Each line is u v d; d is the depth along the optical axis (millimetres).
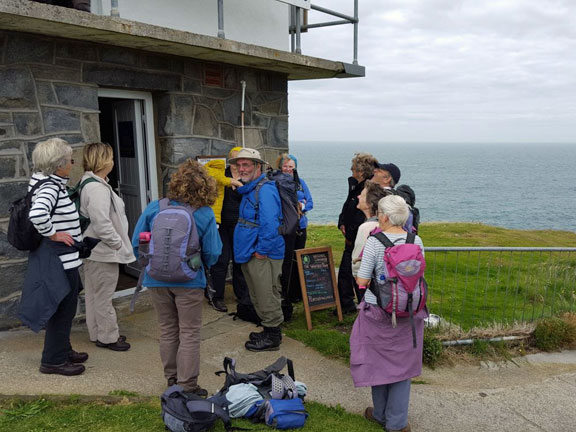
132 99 5844
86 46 4910
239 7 6598
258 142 7102
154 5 5539
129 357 4164
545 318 5633
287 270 5375
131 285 6180
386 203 3342
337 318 5645
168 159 5957
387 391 3498
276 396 3330
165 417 2945
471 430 3637
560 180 157250
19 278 4598
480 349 5023
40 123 4625
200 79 6145
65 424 3010
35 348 4121
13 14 3660
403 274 3170
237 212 5520
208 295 5684
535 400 4172
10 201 4473
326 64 6621
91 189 3850
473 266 8852
